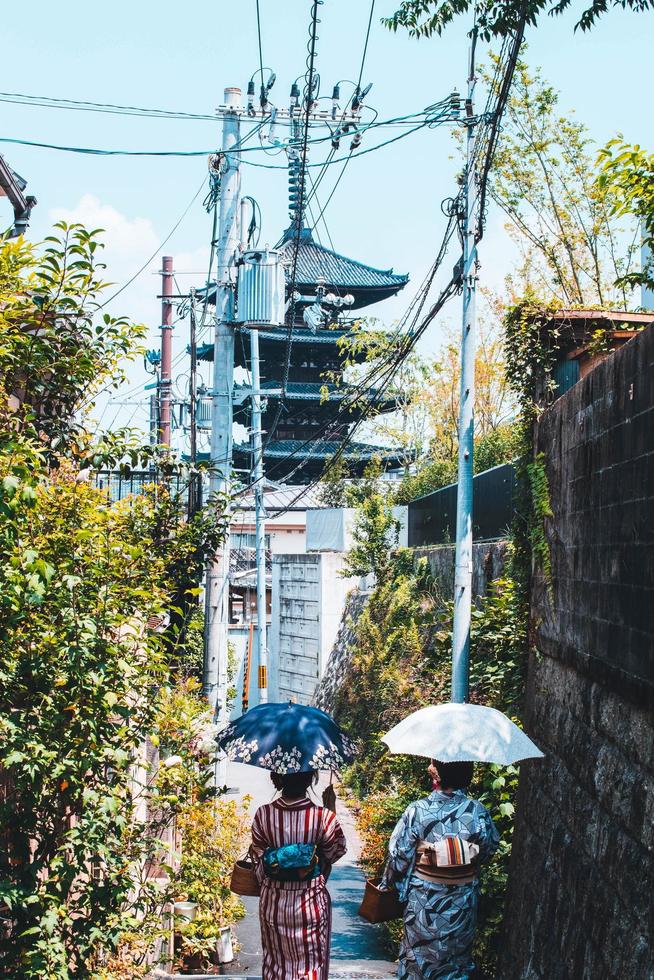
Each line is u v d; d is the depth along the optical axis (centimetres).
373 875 1723
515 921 873
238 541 4275
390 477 4688
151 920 807
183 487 1098
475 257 1172
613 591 681
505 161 2278
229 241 1411
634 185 844
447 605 1970
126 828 706
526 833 891
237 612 4394
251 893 519
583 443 805
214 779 1336
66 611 591
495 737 499
